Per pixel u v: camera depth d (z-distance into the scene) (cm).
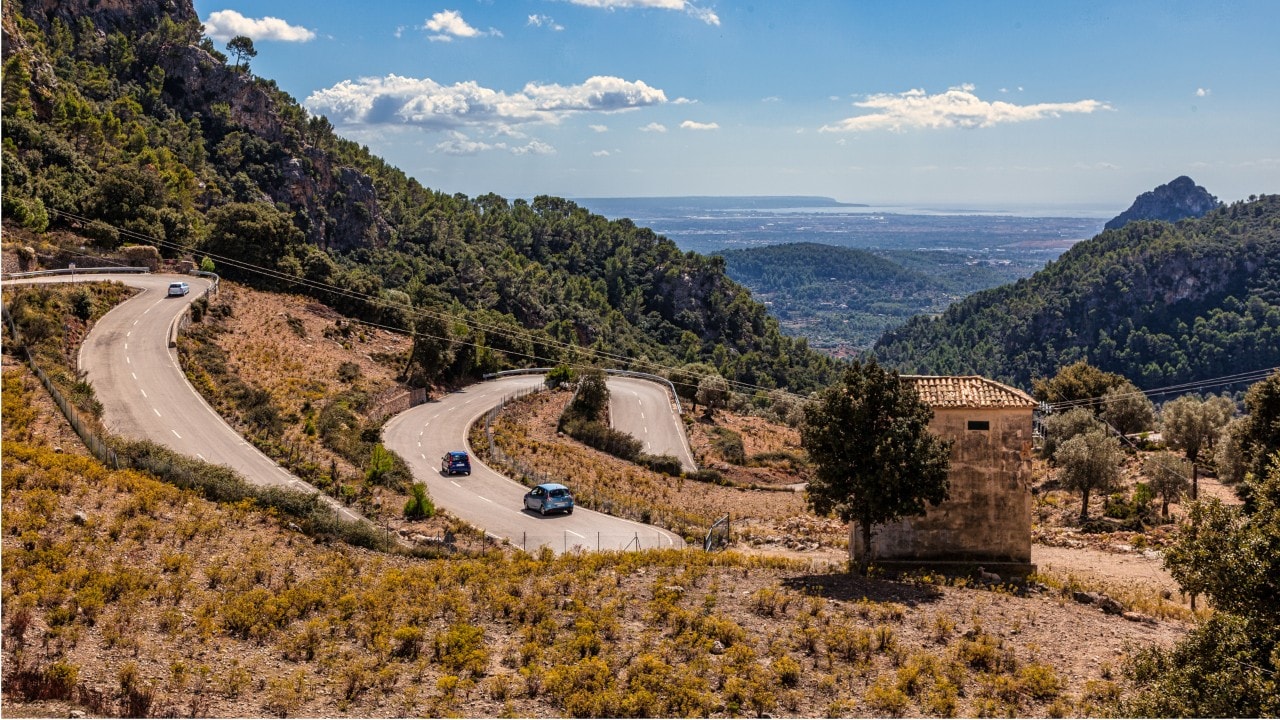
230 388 6438
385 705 2116
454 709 2100
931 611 2981
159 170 14638
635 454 7350
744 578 3322
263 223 11025
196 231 11850
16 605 2284
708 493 6438
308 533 3528
